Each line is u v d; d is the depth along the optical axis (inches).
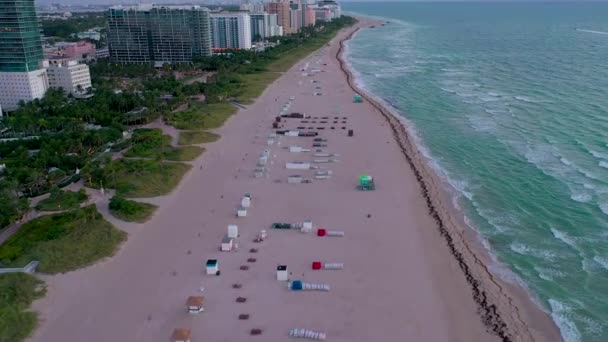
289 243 4744.1
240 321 3673.7
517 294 4025.6
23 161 6505.9
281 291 4025.6
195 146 7549.2
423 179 6205.7
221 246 4618.6
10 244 4576.8
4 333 3489.2
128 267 4367.6
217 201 5674.2
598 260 4439.0
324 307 3831.2
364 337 3518.7
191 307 3747.5
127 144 7475.4
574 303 3914.9
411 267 4370.1
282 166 6761.8
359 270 4315.9
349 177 6348.4
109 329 3612.2
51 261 4335.6
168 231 4992.6
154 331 3590.1
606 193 5625.0
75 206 5369.1
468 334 3572.8
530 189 5836.6
